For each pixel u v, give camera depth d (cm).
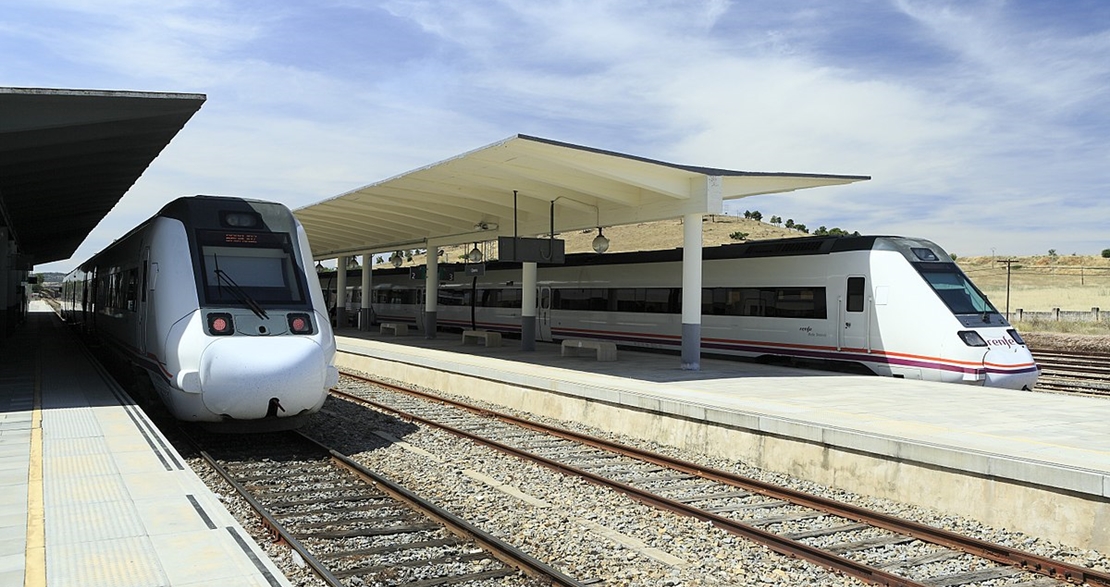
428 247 2758
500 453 1072
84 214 2659
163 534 572
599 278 2409
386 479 877
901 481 860
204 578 488
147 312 1166
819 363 1780
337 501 821
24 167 1484
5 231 2394
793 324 1825
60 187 1872
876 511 828
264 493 855
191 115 1225
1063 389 1727
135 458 808
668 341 2164
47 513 621
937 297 1562
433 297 2772
